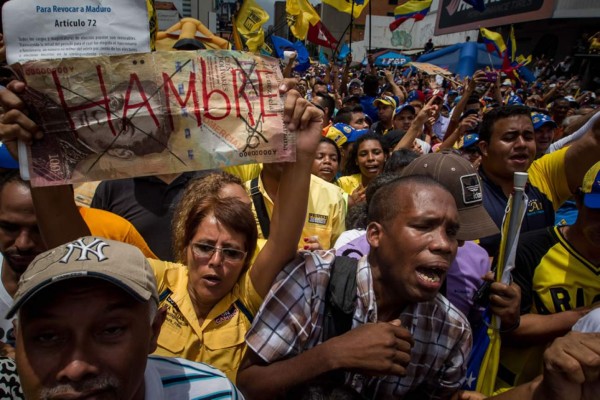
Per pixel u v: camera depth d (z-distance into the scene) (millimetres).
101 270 867
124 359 896
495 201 2607
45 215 1345
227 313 1680
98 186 2623
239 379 1395
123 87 1221
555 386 1109
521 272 1897
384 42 27234
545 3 18719
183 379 1156
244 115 1300
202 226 1636
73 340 870
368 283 1372
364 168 3736
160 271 1711
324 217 2770
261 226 2416
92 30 1188
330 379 1351
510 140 2537
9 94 1154
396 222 1306
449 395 1486
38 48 1163
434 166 1856
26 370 873
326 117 6133
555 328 1730
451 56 15414
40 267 895
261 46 6398
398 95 9477
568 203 3307
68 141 1210
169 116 1254
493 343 1621
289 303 1358
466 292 1848
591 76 16297
